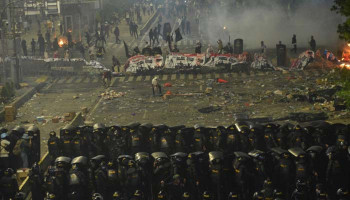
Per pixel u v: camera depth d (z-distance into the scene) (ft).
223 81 147.02
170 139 79.97
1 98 133.90
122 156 71.10
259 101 125.49
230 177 70.13
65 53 175.94
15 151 83.61
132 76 161.68
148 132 82.43
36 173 73.10
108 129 84.69
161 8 259.39
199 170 69.67
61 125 116.47
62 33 212.02
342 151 69.72
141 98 136.05
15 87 148.25
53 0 191.11
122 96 139.54
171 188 67.92
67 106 133.18
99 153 82.33
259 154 69.62
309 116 107.96
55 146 81.71
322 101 120.16
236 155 69.41
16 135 86.38
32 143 84.94
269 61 157.89
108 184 69.87
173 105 127.95
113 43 205.05
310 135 78.59
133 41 207.72
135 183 68.90
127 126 82.64
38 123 118.62
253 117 112.88
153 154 73.10
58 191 69.72
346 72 91.97
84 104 134.41
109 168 70.23
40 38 182.70
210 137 80.28
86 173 71.82
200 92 138.31
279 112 115.03
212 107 123.24
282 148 77.92
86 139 82.48
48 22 216.54
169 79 155.43
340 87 123.54
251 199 69.15
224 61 159.33
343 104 111.86
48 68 167.02
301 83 139.95
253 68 158.61
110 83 154.40
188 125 110.93
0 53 162.20
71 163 71.56
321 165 71.26
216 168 69.15
